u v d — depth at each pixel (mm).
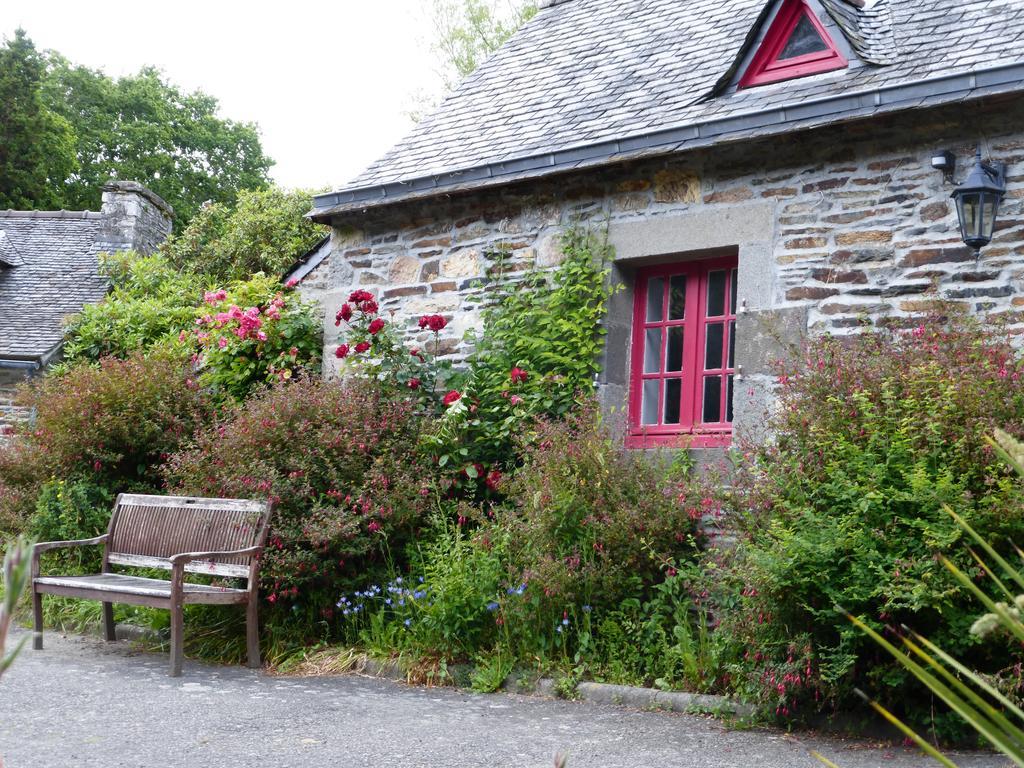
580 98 8031
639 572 5902
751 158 6586
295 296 8984
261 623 6461
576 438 6379
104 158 28719
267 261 15031
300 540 6355
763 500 5047
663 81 7656
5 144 23328
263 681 5613
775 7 6812
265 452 6668
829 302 6184
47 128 24609
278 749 4156
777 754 4270
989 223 5570
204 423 8375
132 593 5879
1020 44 5887
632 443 7148
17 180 23531
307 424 6750
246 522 6238
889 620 4457
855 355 5504
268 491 6398
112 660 6012
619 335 7180
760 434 6250
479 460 7137
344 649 6168
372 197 8125
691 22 8375
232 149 31109
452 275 7914
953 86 5648
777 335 6145
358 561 6676
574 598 5805
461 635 5914
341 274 8570
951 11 6664
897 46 6535
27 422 9805
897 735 4539
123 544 6840
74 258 15500
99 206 27031
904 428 4707
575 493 5969
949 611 4309
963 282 5770
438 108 9234
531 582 5723
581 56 8773
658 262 7156
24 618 7418
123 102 29344
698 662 5254
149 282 13609
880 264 6055
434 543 6684
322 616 6512
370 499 6500
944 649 4332
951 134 5887
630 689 5246
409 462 6996
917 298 5902
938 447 4641
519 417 6945
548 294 7316
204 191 30125
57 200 24938
